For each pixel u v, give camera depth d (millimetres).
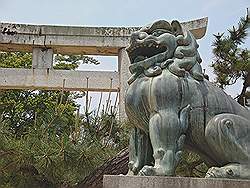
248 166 4180
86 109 9422
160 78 4281
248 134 4266
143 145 4441
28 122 20109
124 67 12328
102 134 9258
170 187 3850
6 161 7762
